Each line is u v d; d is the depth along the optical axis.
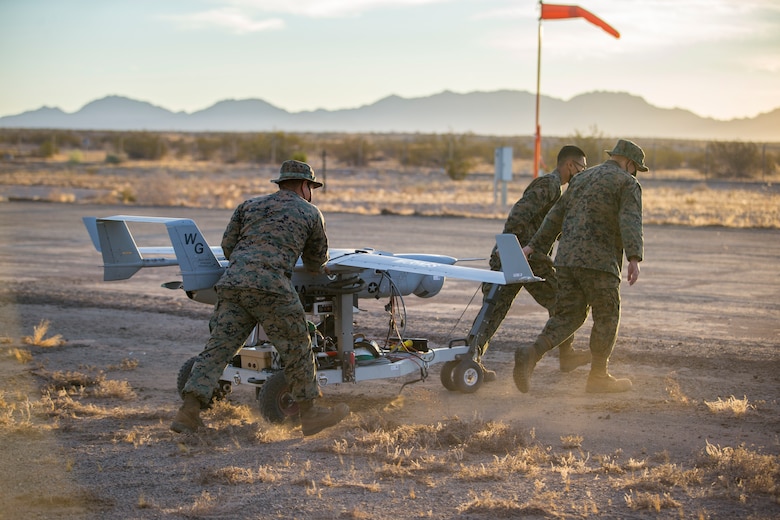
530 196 9.93
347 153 107.62
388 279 8.87
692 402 8.88
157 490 6.14
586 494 6.04
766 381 9.89
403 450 7.10
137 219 7.96
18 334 13.04
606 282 9.16
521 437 7.39
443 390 9.67
